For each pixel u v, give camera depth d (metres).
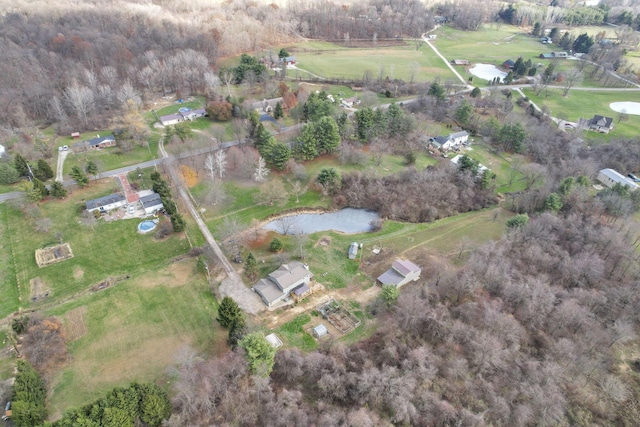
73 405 62.72
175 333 75.19
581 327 75.75
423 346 72.25
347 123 136.88
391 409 62.91
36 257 89.50
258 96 171.25
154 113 156.25
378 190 115.94
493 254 90.88
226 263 91.12
